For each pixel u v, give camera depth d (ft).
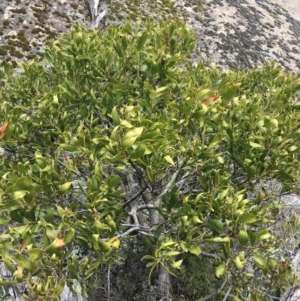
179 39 18.65
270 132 12.50
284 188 14.88
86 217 10.85
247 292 13.51
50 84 18.26
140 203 18.53
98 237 9.21
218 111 12.18
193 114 11.49
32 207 9.56
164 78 14.67
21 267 7.91
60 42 16.58
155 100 13.75
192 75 16.53
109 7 75.77
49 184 9.93
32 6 66.85
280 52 86.07
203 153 11.35
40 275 8.63
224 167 15.06
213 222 10.71
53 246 8.32
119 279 18.07
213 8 93.40
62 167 14.34
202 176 12.30
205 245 15.17
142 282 18.35
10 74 18.42
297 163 12.98
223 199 11.18
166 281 16.16
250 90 20.17
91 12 62.85
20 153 14.65
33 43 59.98
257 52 82.38
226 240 10.23
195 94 11.84
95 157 11.20
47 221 10.09
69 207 10.57
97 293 16.97
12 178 9.46
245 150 13.37
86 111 14.85
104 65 15.26
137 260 18.93
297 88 17.08
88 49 15.40
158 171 11.00
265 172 13.20
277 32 94.73
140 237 19.22
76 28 17.94
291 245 16.65
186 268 19.07
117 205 10.97
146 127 10.96
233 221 10.52
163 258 10.32
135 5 80.74
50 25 65.05
